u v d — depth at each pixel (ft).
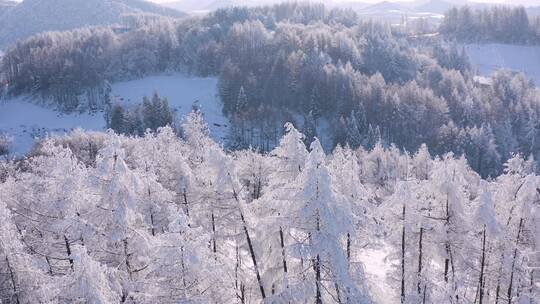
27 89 542.16
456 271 81.97
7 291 52.49
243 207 68.64
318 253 56.85
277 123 380.58
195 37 614.75
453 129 347.15
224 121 422.82
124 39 632.79
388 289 75.20
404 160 255.50
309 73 432.25
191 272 52.60
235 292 63.16
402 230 76.18
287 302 57.52
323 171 56.90
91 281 47.19
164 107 371.76
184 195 78.54
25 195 77.41
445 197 77.36
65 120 467.52
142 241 58.39
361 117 374.63
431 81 492.95
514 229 84.07
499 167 332.80
